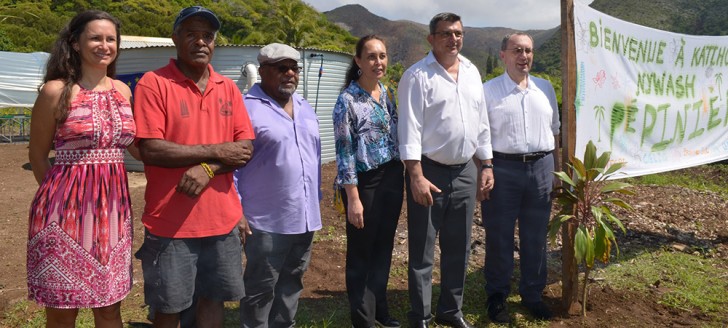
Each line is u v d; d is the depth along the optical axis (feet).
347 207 11.40
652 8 539.70
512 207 13.20
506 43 13.04
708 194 28.19
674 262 17.44
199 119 8.98
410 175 11.50
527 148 12.94
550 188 13.35
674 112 17.16
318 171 10.93
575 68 13.41
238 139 9.43
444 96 11.44
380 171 11.51
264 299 10.54
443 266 12.60
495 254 13.41
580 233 12.53
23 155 46.09
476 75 12.15
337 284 15.65
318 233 20.56
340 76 41.24
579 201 12.95
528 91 13.03
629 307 13.94
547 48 583.58
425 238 11.94
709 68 18.34
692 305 14.11
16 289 14.80
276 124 10.14
